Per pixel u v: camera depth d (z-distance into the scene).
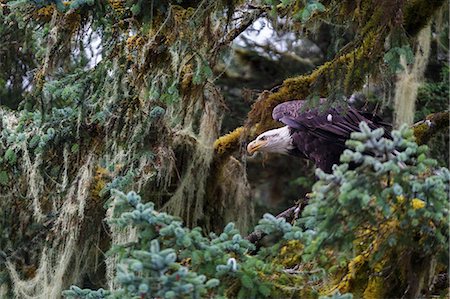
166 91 10.24
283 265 8.13
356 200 6.84
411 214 7.07
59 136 10.48
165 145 10.81
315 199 6.96
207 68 9.95
